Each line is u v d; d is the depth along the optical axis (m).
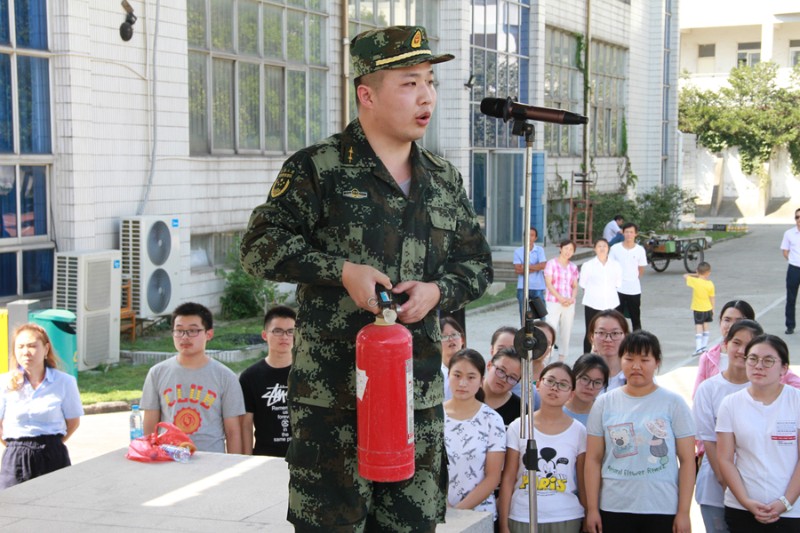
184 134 15.63
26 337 6.45
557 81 30.95
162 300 14.63
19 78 12.95
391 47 2.83
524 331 4.50
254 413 6.47
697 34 52.03
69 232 13.49
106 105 14.12
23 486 5.27
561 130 31.44
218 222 16.70
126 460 5.77
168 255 14.64
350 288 2.72
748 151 47.28
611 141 35.81
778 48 50.38
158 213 15.17
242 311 16.58
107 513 4.82
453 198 3.05
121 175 14.47
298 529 2.93
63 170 13.47
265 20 17.69
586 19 32.22
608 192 35.31
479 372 5.61
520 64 28.52
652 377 5.53
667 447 5.42
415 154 2.98
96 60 13.88
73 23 13.32
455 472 5.54
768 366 5.44
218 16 16.55
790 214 47.12
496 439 5.58
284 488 5.22
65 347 11.49
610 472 5.49
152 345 13.89
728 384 6.03
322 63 19.39
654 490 5.39
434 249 2.95
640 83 38.16
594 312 13.51
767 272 26.09
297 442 2.93
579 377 6.29
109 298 12.98
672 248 26.19
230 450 6.26
